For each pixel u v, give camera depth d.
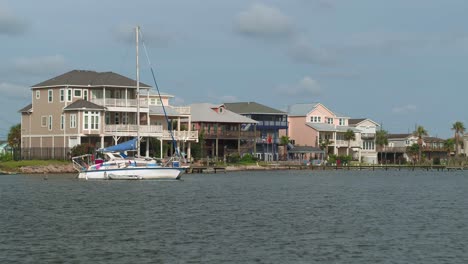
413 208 60.25
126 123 117.94
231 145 148.25
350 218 51.66
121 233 43.12
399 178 119.44
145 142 117.19
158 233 43.12
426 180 113.12
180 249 37.91
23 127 121.25
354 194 76.25
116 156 91.50
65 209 55.72
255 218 50.91
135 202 61.38
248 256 36.12
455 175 137.00
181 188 78.19
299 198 68.94
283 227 46.12
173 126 131.75
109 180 87.50
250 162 142.75
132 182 85.38
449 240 41.22
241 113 158.88
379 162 195.25
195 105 147.62
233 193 73.56
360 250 37.94
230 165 133.62
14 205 58.41
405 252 37.50
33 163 106.12
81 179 89.56
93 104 112.19
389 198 71.38
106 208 56.53
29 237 41.44
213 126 143.12
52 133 115.81
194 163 130.12
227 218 50.72
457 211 57.84
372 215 53.88
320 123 177.50
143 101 119.75
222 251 37.38
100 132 112.38
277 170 141.62
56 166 105.06
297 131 175.75
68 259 35.41
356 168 161.38
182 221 48.81
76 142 111.50
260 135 157.62
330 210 57.31
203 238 41.31
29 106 122.69
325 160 164.62
